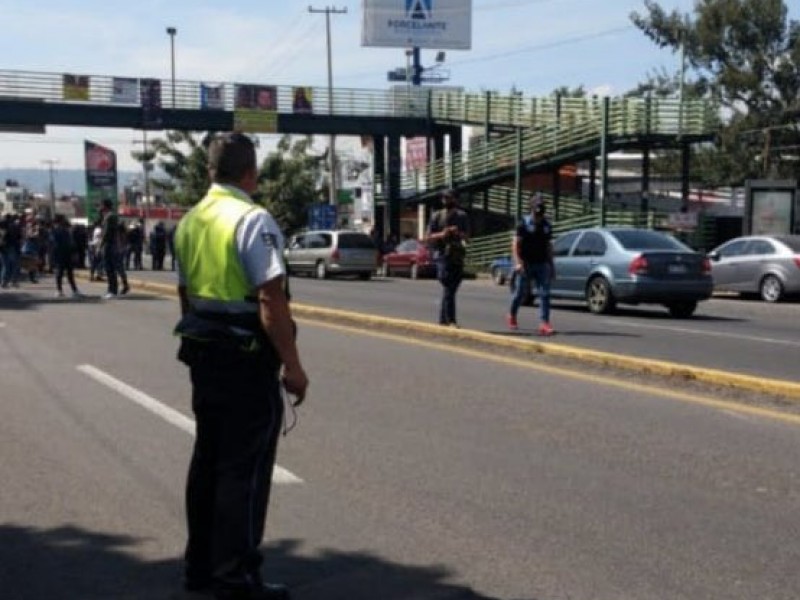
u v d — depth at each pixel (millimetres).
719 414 8758
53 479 6906
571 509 6133
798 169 47125
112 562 5367
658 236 19844
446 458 7348
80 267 34250
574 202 41344
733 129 46969
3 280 25562
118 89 44750
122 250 22359
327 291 27156
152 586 5031
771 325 17625
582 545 5516
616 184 63375
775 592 4863
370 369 11344
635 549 5445
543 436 7992
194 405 4684
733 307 22844
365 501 6332
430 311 19531
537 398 9555
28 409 9203
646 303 19500
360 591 4914
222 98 46094
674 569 5156
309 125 47406
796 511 6078
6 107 43312
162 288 23094
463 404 9289
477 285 31844
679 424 8375
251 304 4535
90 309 18578
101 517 6102
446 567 5215
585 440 7848
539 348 12508
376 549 5488
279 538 5668
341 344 13516
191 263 4641
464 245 14867
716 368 11781
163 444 7867
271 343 4547
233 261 4492
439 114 48719
